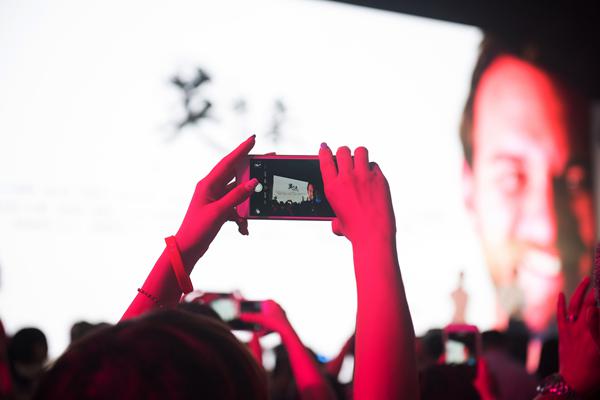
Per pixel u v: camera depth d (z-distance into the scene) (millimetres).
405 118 5234
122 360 365
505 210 5586
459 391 1537
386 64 5223
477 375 1566
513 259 5586
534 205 5742
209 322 406
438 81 5398
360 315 538
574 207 5945
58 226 4168
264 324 879
